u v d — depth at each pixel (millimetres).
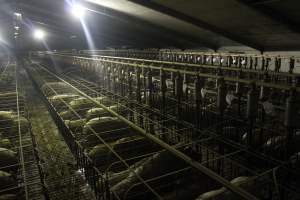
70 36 35438
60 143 8266
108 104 9602
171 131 6895
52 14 22578
